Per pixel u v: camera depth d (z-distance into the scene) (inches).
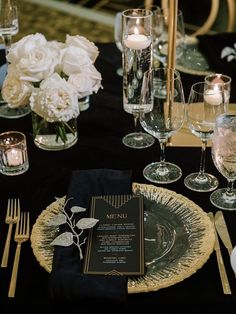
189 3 113.5
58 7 174.1
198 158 54.2
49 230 43.6
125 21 59.2
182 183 50.7
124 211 44.7
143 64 56.2
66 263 39.9
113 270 39.6
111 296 37.4
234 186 50.1
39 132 55.7
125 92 57.1
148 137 57.9
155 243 42.5
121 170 53.0
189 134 58.0
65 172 52.9
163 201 46.7
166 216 45.1
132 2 174.1
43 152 56.2
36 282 40.4
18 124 61.1
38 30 159.2
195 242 41.8
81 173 49.0
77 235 42.4
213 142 46.2
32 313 38.8
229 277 40.2
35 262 42.1
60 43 55.5
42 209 48.0
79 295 37.7
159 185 50.4
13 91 52.1
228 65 67.1
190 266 39.4
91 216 44.5
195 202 48.1
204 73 67.2
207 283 39.8
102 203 45.5
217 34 74.2
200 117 49.6
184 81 66.4
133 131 59.2
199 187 49.6
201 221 43.6
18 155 52.2
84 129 59.9
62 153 56.0
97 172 49.1
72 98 51.0
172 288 39.4
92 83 53.1
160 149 55.9
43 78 52.1
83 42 55.2
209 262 41.5
